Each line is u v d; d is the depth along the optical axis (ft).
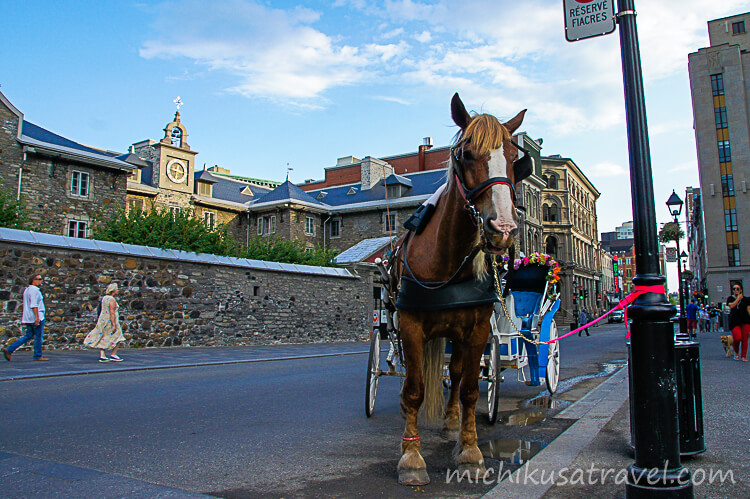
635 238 10.46
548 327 23.45
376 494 10.97
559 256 208.64
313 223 144.97
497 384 18.10
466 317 11.77
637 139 10.56
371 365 19.30
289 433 16.74
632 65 10.77
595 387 27.53
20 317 45.34
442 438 16.20
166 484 11.50
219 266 62.69
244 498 10.69
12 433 16.26
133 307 53.88
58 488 11.08
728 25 179.93
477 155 10.38
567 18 12.67
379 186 147.43
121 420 18.42
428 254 11.85
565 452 13.53
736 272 160.45
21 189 88.33
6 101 86.69
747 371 30.91
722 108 167.53
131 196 118.93
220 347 60.03
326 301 78.13
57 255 48.34
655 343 9.75
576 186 231.91
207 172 139.23
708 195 166.71
